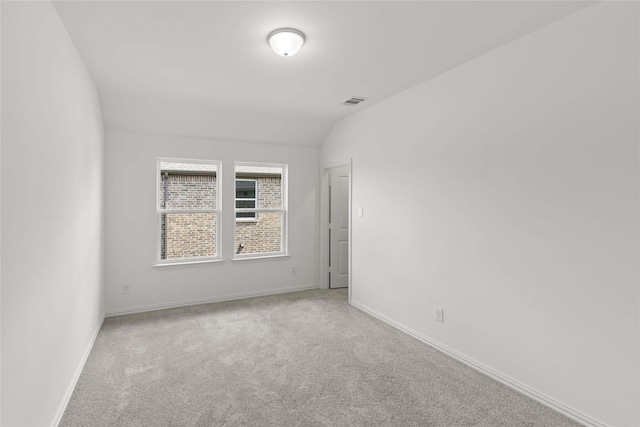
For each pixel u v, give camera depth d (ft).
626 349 6.02
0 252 4.17
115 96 11.53
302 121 14.89
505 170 8.02
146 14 6.72
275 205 22.91
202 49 8.30
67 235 7.16
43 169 5.69
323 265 17.02
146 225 13.48
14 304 4.58
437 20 6.97
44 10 5.79
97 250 10.98
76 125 8.00
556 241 7.02
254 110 13.48
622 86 5.99
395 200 11.69
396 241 11.64
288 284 16.47
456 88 9.30
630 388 5.97
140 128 13.12
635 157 5.87
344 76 10.03
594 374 6.43
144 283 13.44
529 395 7.48
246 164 15.67
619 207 6.08
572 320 6.77
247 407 7.04
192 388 7.75
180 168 19.85
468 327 8.98
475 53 8.48
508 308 7.98
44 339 5.76
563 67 6.84
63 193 6.88
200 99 12.12
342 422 6.59
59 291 6.59
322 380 8.15
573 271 6.75
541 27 7.23
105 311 12.76
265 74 9.89
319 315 12.96
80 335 8.41
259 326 11.75
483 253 8.57
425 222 10.39
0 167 4.16
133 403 7.14
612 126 6.14
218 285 14.85
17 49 4.65
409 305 11.07
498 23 7.06
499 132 8.14
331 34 7.56
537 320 7.38
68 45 7.36
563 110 6.86
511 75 7.86
